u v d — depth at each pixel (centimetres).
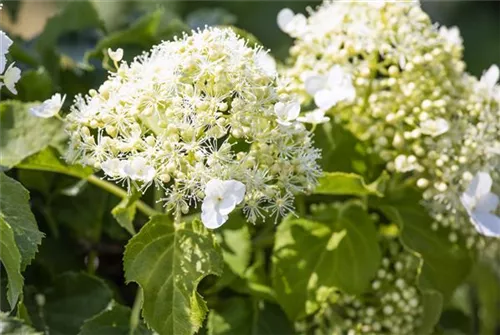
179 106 92
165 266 94
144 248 94
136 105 92
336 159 104
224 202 91
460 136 101
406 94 101
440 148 100
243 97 93
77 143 94
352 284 101
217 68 92
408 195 104
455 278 104
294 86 101
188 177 92
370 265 101
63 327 100
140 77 94
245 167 92
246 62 93
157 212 100
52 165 100
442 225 104
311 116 96
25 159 99
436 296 102
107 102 93
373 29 102
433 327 102
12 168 104
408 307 102
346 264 101
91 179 100
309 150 95
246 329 101
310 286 100
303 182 95
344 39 102
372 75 102
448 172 100
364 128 103
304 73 102
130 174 91
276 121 93
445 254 104
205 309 93
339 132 104
